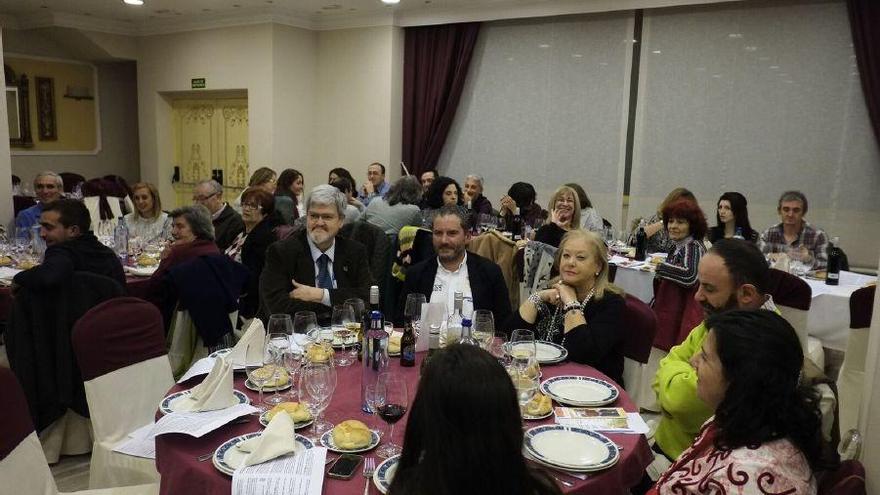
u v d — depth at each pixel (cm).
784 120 588
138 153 1034
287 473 146
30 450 172
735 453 132
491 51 741
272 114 793
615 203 684
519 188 592
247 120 873
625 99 663
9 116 877
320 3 725
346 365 225
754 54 593
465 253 302
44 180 519
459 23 740
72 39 888
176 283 319
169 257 358
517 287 412
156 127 927
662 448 210
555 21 693
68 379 289
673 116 641
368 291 302
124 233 466
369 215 514
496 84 743
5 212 494
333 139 835
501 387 92
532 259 387
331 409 188
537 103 718
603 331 240
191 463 155
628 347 259
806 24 568
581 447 165
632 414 190
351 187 649
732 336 135
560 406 195
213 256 333
